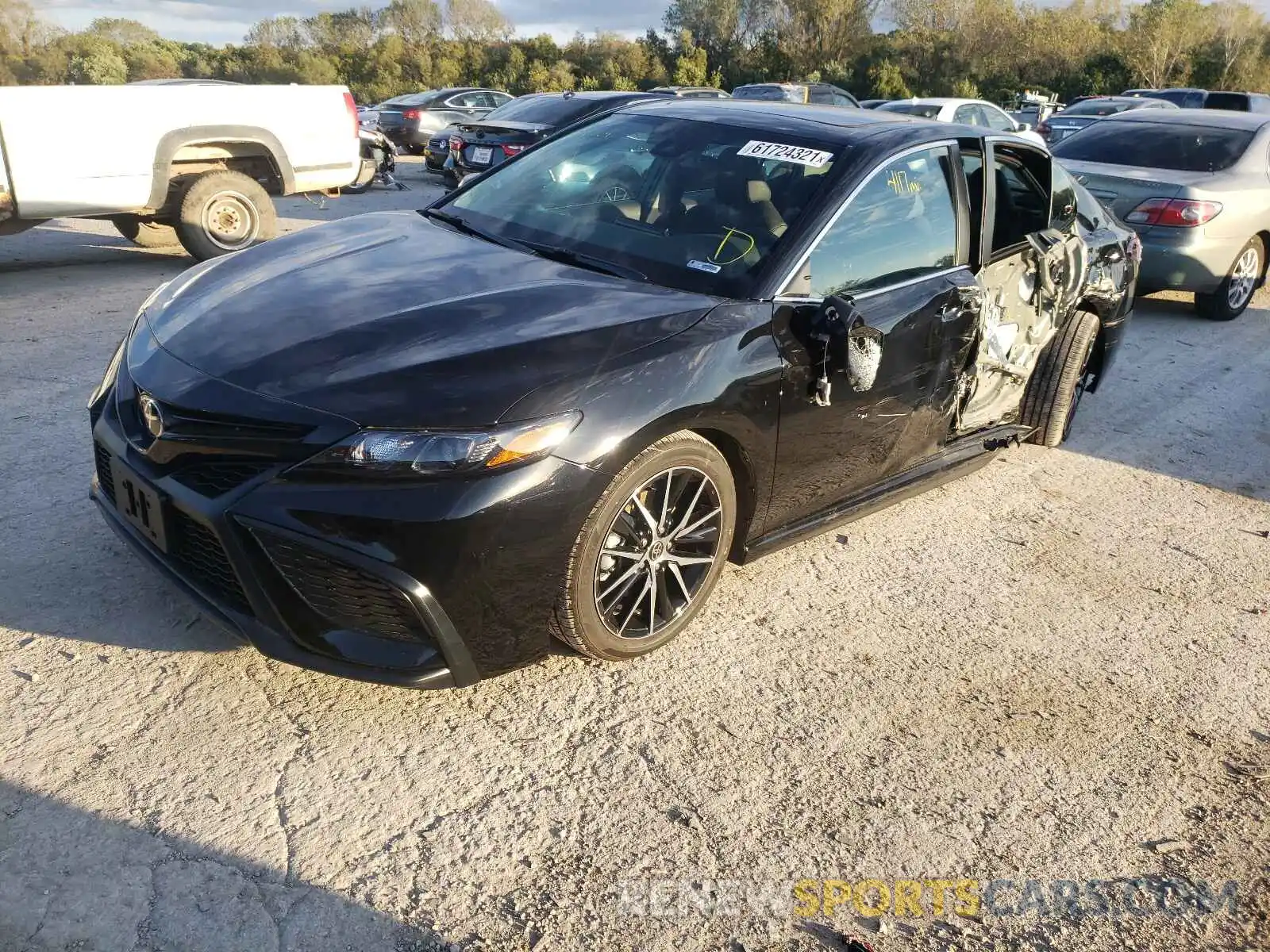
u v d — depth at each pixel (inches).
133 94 289.1
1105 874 97.5
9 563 127.3
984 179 157.0
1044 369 194.1
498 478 94.8
